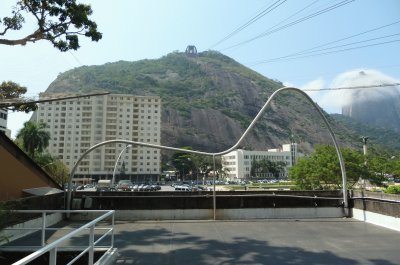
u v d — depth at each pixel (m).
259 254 9.05
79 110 108.12
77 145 107.38
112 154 110.50
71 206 15.23
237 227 13.13
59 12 13.38
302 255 8.91
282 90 14.48
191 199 15.46
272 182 117.00
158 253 9.13
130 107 113.25
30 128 61.31
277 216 15.42
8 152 13.77
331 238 10.98
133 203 15.25
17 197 14.27
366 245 9.95
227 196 15.48
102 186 71.00
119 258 8.59
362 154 37.94
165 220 14.91
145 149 114.44
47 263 8.84
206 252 9.27
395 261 8.26
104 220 14.82
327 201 15.81
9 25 13.16
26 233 11.52
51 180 17.02
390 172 39.62
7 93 18.30
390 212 12.64
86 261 8.73
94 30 14.29
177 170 127.88
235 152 142.38
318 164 36.72
